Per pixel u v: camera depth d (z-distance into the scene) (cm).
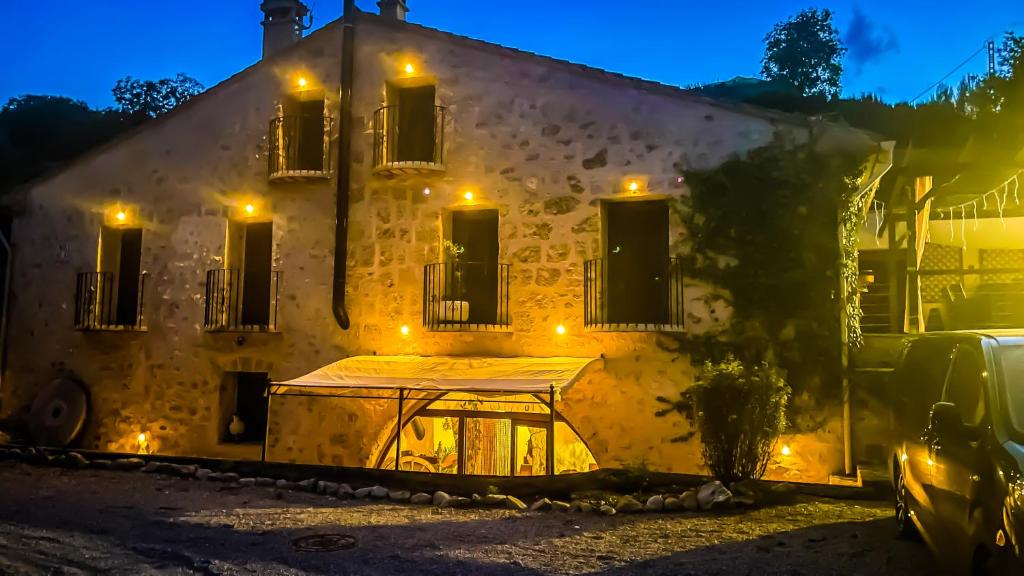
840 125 995
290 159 1240
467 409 1172
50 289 1337
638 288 1081
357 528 638
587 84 1105
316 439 1170
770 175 1007
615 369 1046
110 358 1288
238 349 1228
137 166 1318
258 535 612
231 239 1271
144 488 812
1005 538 338
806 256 985
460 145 1150
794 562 527
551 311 1083
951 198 1299
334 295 1167
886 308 1484
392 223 1172
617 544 584
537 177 1111
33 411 1288
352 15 1218
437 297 1124
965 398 480
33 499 747
